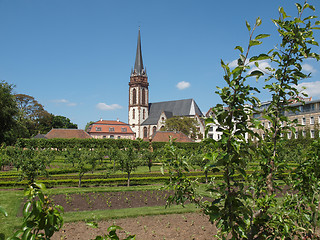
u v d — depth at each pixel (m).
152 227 11.02
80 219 11.73
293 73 5.10
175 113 125.62
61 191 17.72
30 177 18.33
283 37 5.00
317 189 5.81
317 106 58.03
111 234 3.27
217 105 4.18
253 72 4.07
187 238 9.77
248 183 5.46
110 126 109.81
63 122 122.75
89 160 24.27
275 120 5.14
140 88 131.62
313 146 6.11
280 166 5.20
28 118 93.75
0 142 49.06
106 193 17.88
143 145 67.38
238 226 4.19
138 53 134.38
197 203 5.18
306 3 4.80
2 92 47.47
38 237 2.97
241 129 4.17
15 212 12.69
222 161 4.00
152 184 23.98
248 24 4.01
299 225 5.46
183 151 5.38
